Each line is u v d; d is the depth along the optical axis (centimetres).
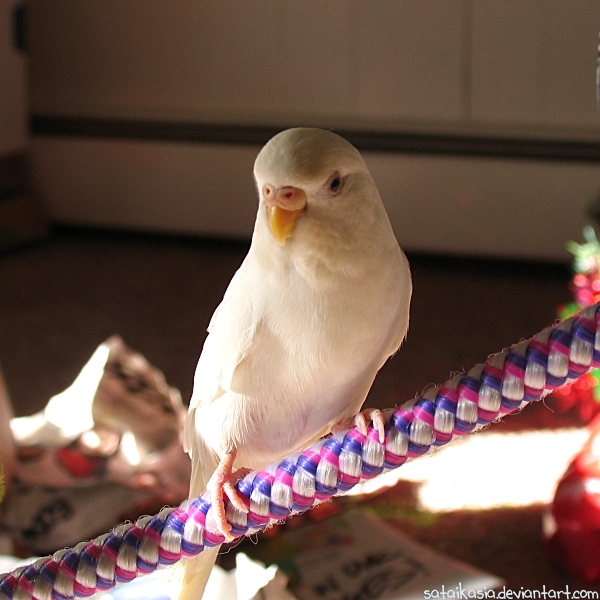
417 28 132
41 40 150
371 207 37
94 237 154
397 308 39
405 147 135
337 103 139
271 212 37
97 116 151
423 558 56
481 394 34
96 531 57
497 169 131
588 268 61
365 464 35
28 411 87
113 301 120
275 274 38
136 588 46
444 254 138
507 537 65
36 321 112
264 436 40
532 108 130
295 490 36
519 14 126
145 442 62
